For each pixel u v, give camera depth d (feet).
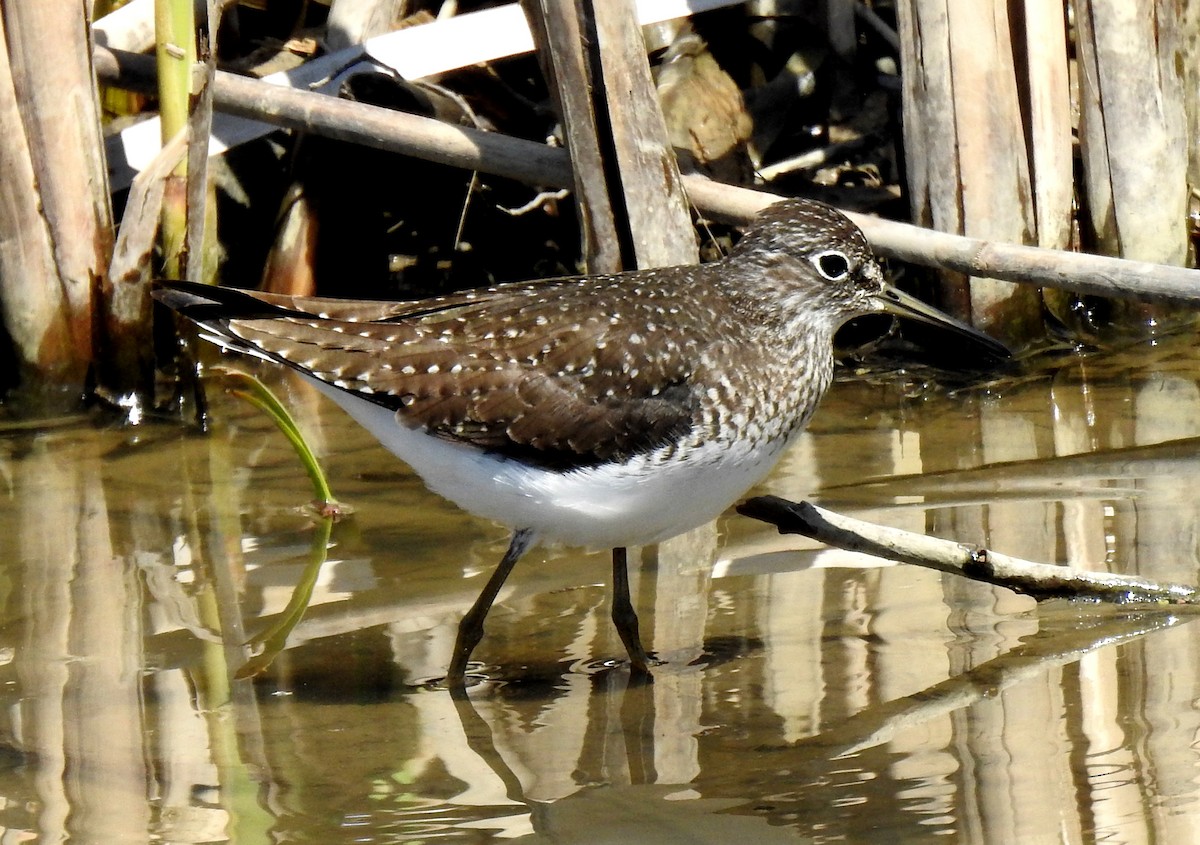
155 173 44.29
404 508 39.27
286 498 39.91
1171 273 39.91
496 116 53.26
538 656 31.60
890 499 37.86
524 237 52.85
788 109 55.47
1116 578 31.78
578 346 31.40
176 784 26.14
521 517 31.71
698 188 45.14
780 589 34.01
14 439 44.16
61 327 45.37
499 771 26.50
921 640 30.89
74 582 34.83
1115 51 47.19
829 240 33.55
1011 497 37.58
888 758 26.14
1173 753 25.49
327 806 25.35
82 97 44.24
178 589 34.53
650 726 28.09
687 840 24.00
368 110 46.03
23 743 27.58
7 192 44.24
